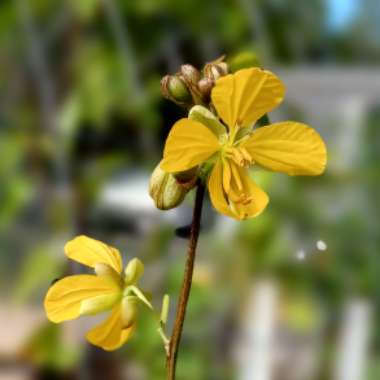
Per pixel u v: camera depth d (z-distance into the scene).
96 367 0.49
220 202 0.22
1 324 0.53
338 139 0.55
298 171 0.23
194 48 0.61
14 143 0.51
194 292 0.49
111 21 0.56
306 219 0.50
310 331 0.49
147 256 0.49
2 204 0.50
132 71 0.55
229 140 0.22
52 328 0.49
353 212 0.52
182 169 0.22
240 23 0.60
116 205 0.52
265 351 0.48
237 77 0.22
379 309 0.50
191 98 0.23
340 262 0.50
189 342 0.48
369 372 0.48
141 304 0.23
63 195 0.50
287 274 0.49
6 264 0.52
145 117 0.52
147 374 0.48
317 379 0.48
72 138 0.52
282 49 0.64
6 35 0.56
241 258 0.49
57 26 0.57
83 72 0.55
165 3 0.58
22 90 0.56
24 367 0.51
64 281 0.23
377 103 0.54
